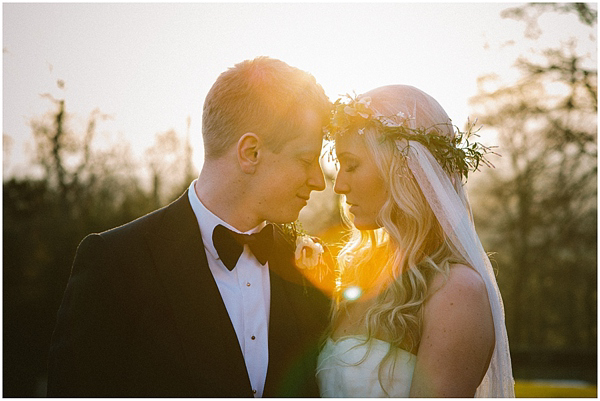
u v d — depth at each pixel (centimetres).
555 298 2112
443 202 239
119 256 221
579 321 2134
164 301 219
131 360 217
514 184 1742
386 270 252
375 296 251
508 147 1667
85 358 210
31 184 1647
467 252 240
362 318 248
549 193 1734
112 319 215
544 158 1658
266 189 230
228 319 223
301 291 248
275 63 236
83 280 217
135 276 220
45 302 1628
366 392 232
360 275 266
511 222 1875
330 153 262
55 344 215
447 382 220
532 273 2067
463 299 226
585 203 1722
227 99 231
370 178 247
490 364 246
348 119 243
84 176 1672
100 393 210
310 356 241
